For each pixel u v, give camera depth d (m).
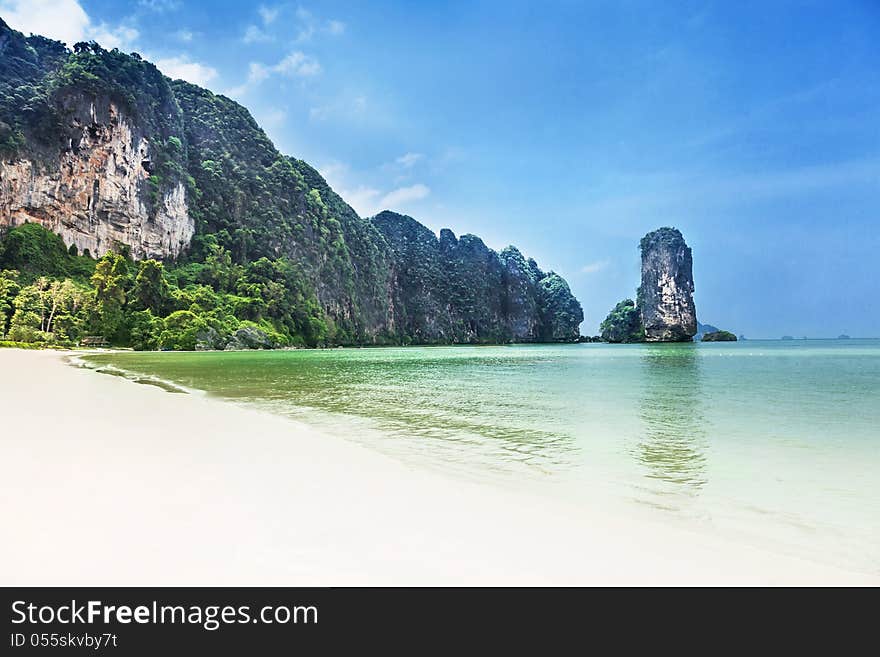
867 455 7.56
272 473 5.90
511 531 4.29
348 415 11.81
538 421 10.99
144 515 4.32
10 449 6.76
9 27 100.88
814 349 79.62
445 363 44.59
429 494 5.29
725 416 11.78
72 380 19.59
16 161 84.31
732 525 4.58
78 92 94.12
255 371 29.12
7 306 63.94
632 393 17.56
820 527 4.56
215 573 3.30
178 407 11.94
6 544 3.66
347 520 4.39
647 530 4.41
